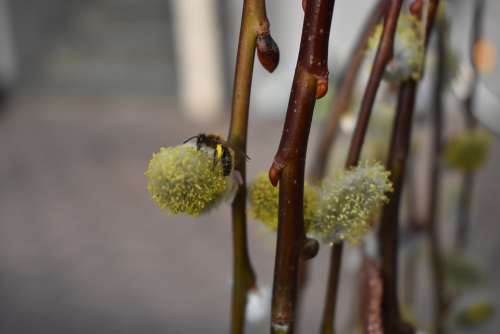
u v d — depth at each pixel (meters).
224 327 1.42
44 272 1.62
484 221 1.45
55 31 2.31
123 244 1.70
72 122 2.24
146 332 1.42
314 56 0.35
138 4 2.20
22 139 2.18
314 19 0.35
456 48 0.51
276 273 0.37
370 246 0.42
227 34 2.15
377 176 0.38
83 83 2.35
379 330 0.42
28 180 1.98
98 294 1.54
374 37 0.43
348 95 0.47
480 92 0.92
